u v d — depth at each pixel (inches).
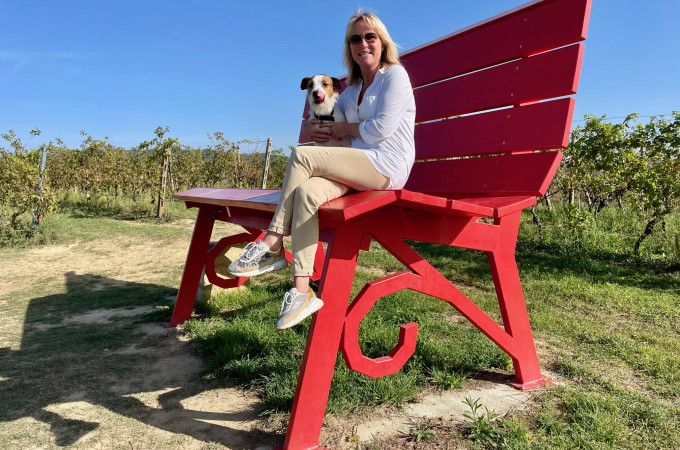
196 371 117.6
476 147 111.3
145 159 520.7
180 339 142.1
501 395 102.6
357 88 108.1
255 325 142.3
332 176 79.5
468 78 115.3
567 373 114.3
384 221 85.9
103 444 83.6
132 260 274.5
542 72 96.9
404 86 89.0
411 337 90.1
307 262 76.0
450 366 115.6
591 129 273.4
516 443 80.0
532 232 313.4
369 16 94.3
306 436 80.4
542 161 95.8
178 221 431.8
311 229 76.2
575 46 91.1
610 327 147.0
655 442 81.4
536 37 98.6
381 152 84.4
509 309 105.6
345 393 98.7
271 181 588.7
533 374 109.0
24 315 167.9
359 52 95.4
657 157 256.7
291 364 111.4
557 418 91.7
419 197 75.2
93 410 96.6
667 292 186.5
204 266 172.6
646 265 242.4
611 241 276.4
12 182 335.3
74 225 387.2
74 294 198.2
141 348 134.4
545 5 97.5
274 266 81.9
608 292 181.9
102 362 123.4
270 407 96.1
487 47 110.6
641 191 264.1
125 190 581.0
